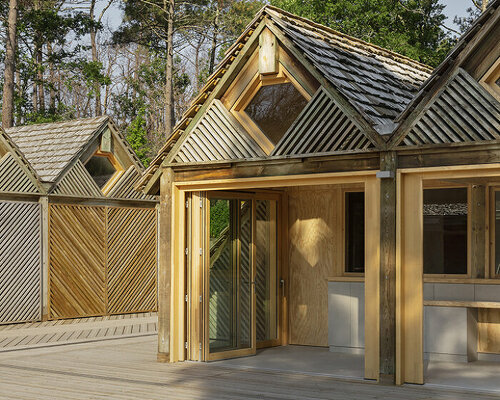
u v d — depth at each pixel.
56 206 15.64
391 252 7.87
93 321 15.38
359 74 9.23
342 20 30.28
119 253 16.84
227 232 9.80
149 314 17.02
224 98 9.45
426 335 9.80
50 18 32.53
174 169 9.67
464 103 7.54
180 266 9.59
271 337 10.93
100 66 34.66
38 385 7.97
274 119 9.12
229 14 36.22
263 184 9.02
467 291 9.88
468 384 7.93
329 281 10.55
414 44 30.11
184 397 7.30
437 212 10.34
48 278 15.37
